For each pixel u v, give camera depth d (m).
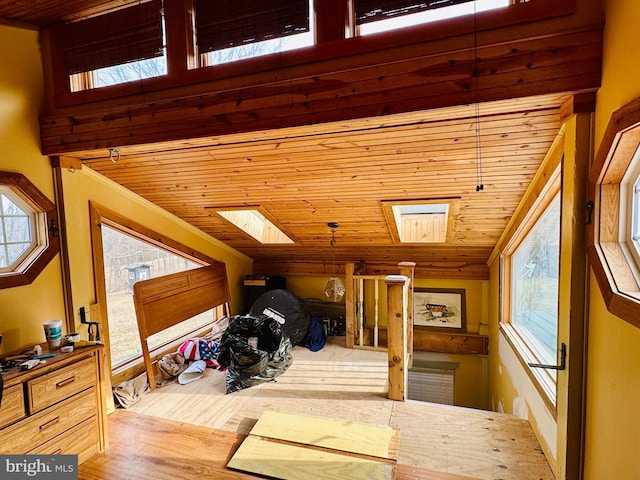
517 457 2.18
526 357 2.76
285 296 4.48
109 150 2.41
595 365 1.57
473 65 1.65
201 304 4.12
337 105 1.87
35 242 2.51
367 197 3.10
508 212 3.08
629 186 1.49
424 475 2.03
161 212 3.73
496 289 4.02
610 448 1.42
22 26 2.38
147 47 2.23
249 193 3.25
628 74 1.27
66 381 2.12
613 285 1.39
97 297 2.89
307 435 2.42
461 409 2.75
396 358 2.90
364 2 1.85
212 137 2.13
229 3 2.07
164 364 3.46
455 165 2.47
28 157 2.41
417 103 1.74
